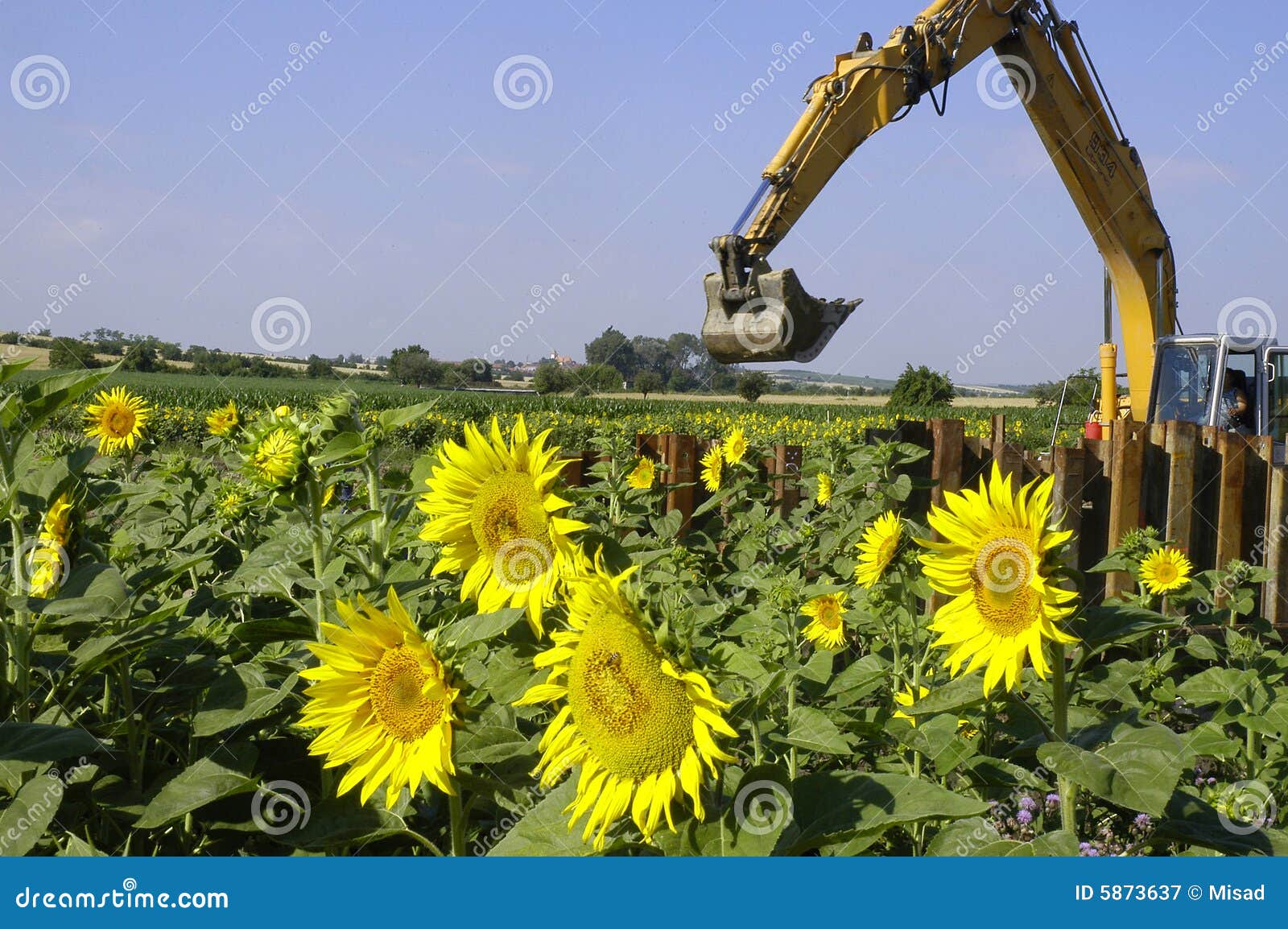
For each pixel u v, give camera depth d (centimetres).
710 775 195
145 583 307
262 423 293
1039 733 303
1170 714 500
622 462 697
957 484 896
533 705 271
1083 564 957
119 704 323
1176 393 1398
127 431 604
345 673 221
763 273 985
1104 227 1407
